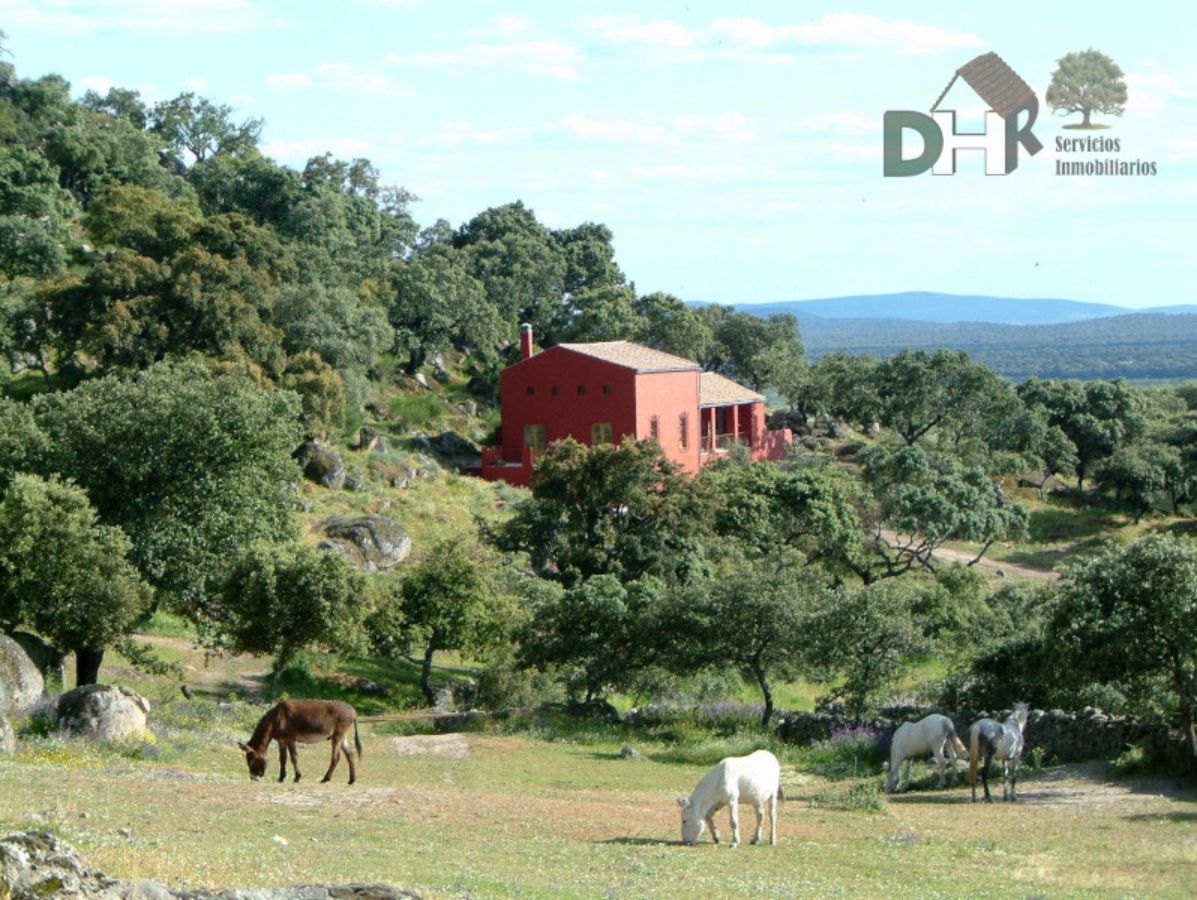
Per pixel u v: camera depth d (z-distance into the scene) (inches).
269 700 1706.4
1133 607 1199.6
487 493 3112.7
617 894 604.7
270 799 868.0
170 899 423.5
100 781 851.4
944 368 4099.4
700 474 2893.7
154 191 4387.3
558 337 4845.0
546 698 1811.0
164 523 1660.9
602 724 1644.9
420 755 1402.6
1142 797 1078.4
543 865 698.8
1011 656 1473.9
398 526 2482.8
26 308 3132.4
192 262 3085.6
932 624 1759.4
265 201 4658.0
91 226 4222.4
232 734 1374.3
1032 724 1337.4
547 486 2472.9
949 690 1504.7
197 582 1710.1
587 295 4810.5
